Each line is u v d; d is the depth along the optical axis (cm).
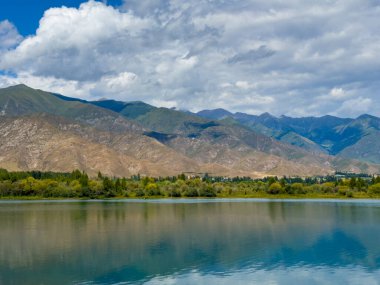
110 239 13750
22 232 15312
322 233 15112
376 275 9494
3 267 10131
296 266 10250
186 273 9600
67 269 9912
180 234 14750
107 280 9094
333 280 9131
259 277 9312
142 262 10562
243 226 16862
